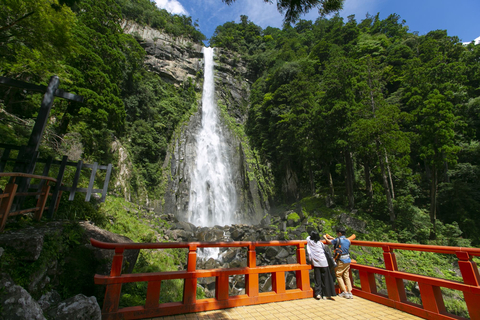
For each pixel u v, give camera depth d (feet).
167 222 57.57
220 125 122.72
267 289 36.63
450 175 69.51
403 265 44.06
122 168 67.10
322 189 86.12
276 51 155.33
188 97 121.19
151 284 11.94
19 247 10.73
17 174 13.15
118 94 54.39
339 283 16.40
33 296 10.53
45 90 18.17
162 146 90.89
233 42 166.71
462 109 76.74
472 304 10.75
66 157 20.12
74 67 45.85
